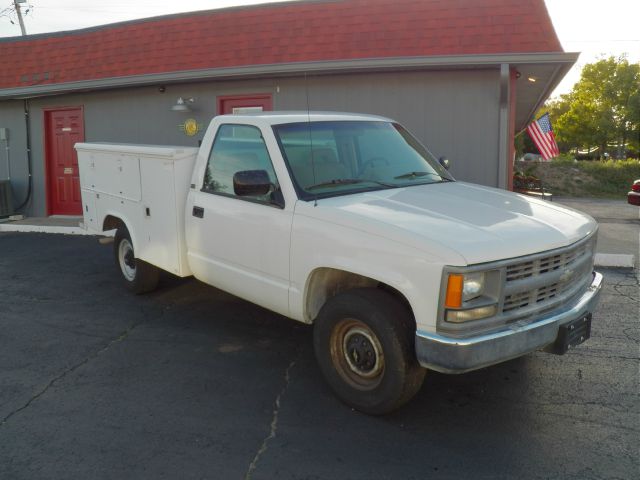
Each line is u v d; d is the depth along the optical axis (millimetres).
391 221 3773
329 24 10102
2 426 3857
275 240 4422
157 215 5711
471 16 9336
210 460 3463
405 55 9297
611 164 27250
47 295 6848
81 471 3354
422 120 9555
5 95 11969
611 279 7348
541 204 4566
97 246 9688
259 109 10484
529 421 3912
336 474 3328
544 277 3719
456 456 3508
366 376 3953
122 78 10711
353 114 5543
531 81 10070
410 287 3537
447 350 3393
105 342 5359
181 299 6602
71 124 12320
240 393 4328
